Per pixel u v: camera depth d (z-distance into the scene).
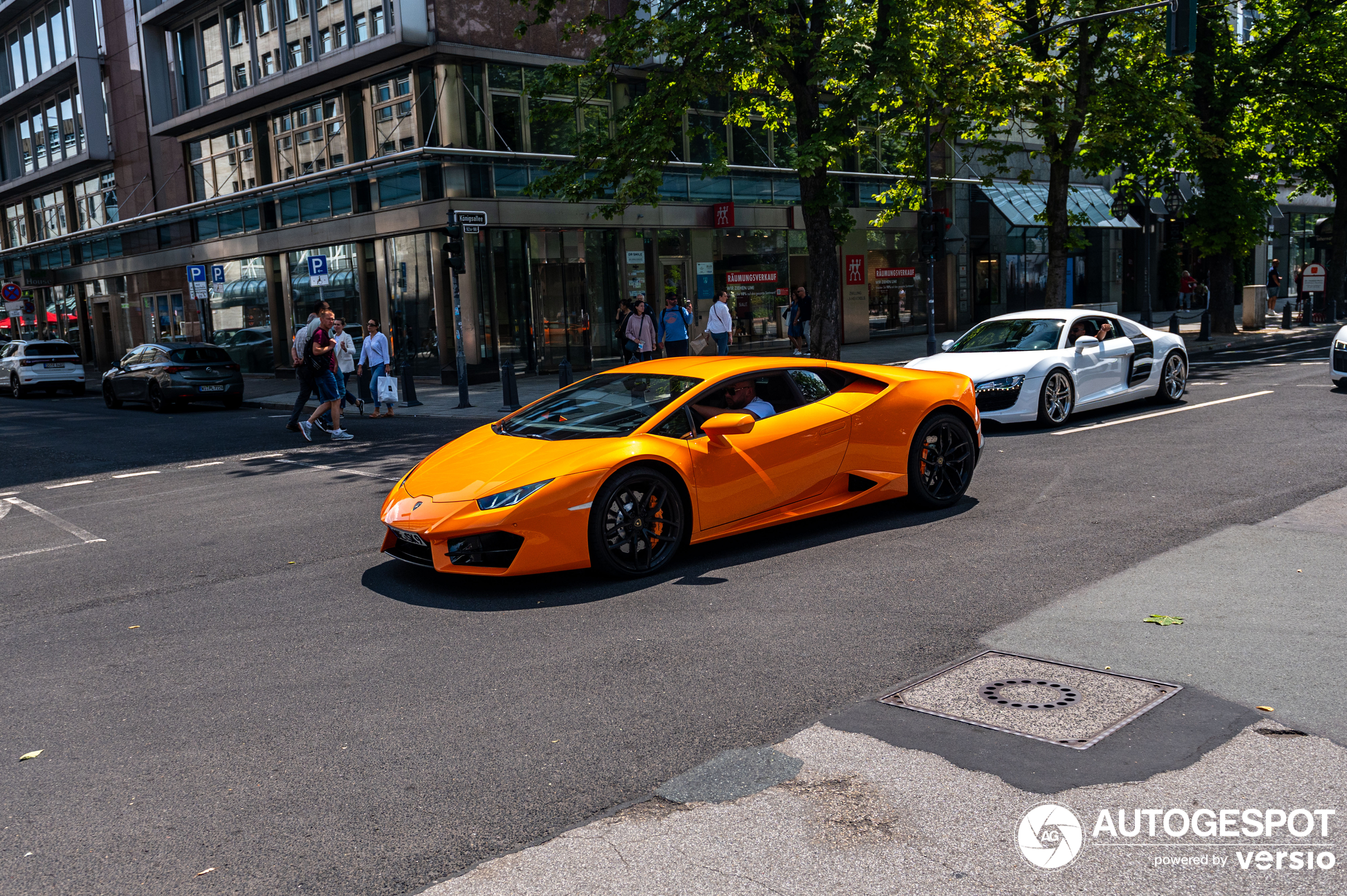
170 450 14.41
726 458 6.50
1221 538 6.37
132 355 22.73
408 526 6.04
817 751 3.68
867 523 7.32
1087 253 37.69
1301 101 26.73
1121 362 12.57
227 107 28.08
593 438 6.33
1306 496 7.40
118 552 7.74
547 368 24.25
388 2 22.52
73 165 36.34
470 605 5.77
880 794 3.33
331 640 5.27
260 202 28.56
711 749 3.74
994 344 12.49
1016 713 3.91
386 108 24.17
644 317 19.44
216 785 3.63
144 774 3.76
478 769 3.66
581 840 3.13
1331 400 12.77
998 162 21.62
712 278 27.09
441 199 22.66
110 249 36.06
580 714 4.12
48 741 4.12
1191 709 3.86
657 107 17.08
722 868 2.94
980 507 7.69
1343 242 31.12
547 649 4.95
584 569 6.41
